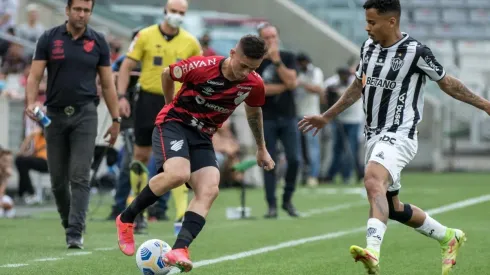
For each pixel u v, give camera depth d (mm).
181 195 28641
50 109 24906
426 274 20953
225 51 57812
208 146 19312
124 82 29422
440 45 69125
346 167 53781
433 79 19297
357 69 20109
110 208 38562
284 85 33906
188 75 18797
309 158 51281
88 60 24828
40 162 40000
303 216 34812
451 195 42312
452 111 65000
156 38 29359
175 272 20625
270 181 34375
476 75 66688
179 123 19234
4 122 43219
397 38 19391
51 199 42469
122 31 59125
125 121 32156
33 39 50125
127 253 19156
